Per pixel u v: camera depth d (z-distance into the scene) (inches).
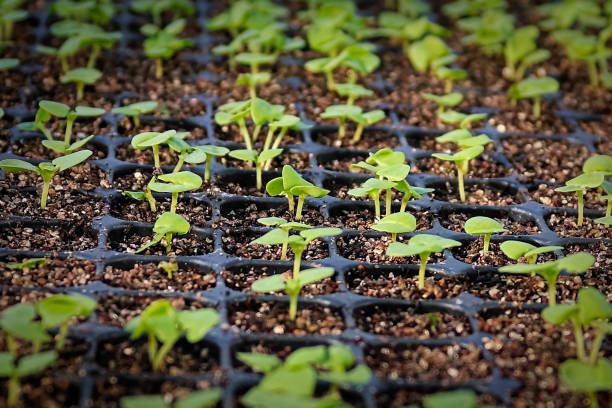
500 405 15.1
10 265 16.6
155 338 15.6
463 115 19.9
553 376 15.6
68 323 15.8
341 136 20.0
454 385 15.3
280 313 16.3
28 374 15.1
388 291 16.8
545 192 19.0
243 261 17.1
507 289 17.0
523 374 15.6
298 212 17.9
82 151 17.8
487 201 18.8
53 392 15.0
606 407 15.2
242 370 15.4
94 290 16.4
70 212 17.7
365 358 15.7
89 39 20.7
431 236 16.7
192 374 15.3
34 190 18.1
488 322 16.4
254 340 15.8
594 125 20.9
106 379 15.1
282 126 18.8
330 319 16.2
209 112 20.3
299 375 14.6
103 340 15.7
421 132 20.2
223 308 16.2
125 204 18.1
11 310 15.1
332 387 15.1
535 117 21.0
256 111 18.7
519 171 19.5
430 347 15.9
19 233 17.3
